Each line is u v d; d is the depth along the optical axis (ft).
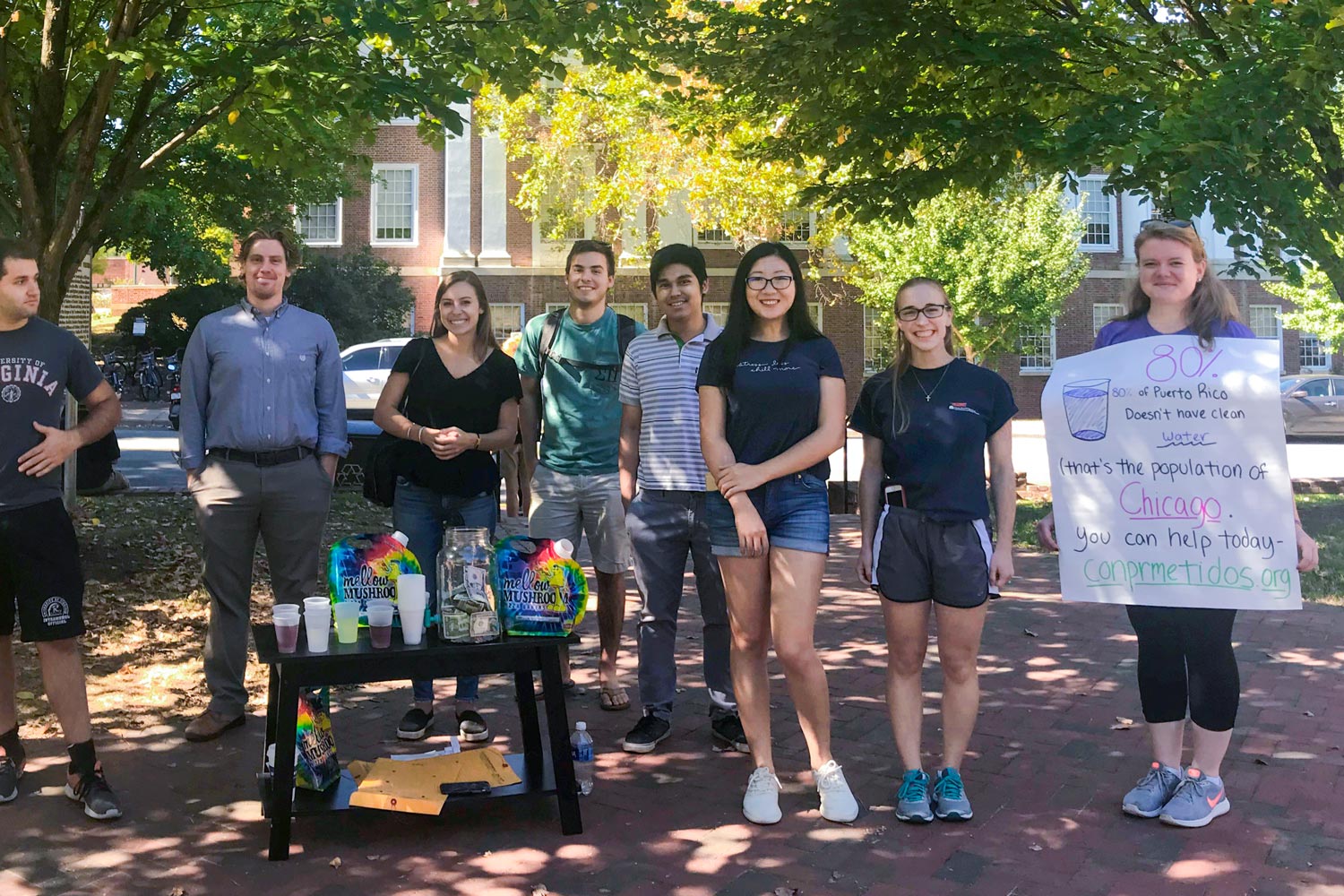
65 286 27.25
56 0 25.20
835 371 12.78
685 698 18.26
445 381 15.97
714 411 12.89
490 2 23.16
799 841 12.28
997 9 29.40
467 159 95.91
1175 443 12.61
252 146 27.27
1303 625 22.85
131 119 27.55
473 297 15.94
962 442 12.73
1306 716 16.69
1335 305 59.52
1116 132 25.98
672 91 33.60
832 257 87.45
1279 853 11.85
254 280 15.43
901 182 32.09
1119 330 13.44
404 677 12.10
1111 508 12.82
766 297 12.65
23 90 28.27
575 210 77.97
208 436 15.62
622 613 17.53
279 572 16.03
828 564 30.89
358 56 22.95
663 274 15.65
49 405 12.82
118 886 11.11
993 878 11.32
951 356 13.20
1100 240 103.04
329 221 96.89
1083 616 24.09
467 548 12.56
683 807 13.33
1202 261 12.79
